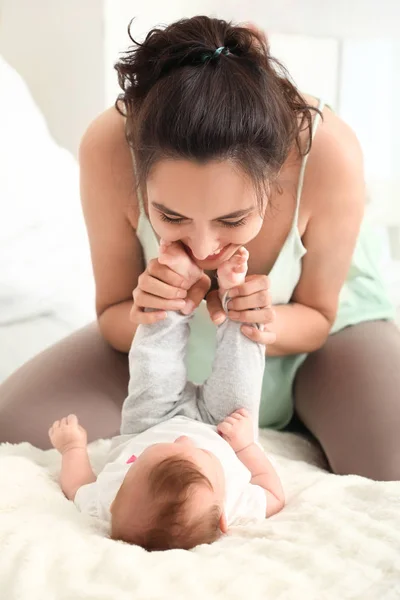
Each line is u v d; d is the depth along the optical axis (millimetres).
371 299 1765
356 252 1759
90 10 2393
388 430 1469
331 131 1482
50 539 1062
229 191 1144
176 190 1146
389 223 2498
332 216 1505
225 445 1319
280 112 1200
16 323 2047
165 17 2490
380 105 2506
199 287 1378
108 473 1279
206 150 1106
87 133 1538
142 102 1222
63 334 2039
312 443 1690
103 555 1031
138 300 1354
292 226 1512
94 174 1524
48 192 2252
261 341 1374
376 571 1026
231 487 1245
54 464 1452
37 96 2619
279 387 1678
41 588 968
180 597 949
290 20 2408
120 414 1622
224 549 1079
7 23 2619
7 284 2004
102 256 1616
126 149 1499
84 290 2141
